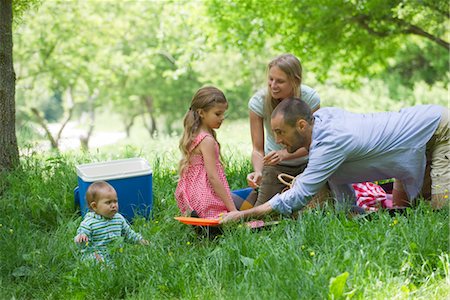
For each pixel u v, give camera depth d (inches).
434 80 986.1
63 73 1001.5
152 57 1208.2
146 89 1332.4
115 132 1925.4
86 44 912.9
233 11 544.1
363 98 944.9
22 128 311.7
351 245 157.6
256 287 144.7
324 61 591.8
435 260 151.9
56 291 162.9
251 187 215.2
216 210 195.6
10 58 248.5
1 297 159.8
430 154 194.5
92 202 186.1
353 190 202.8
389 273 142.4
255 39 555.8
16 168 245.9
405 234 158.9
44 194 226.5
